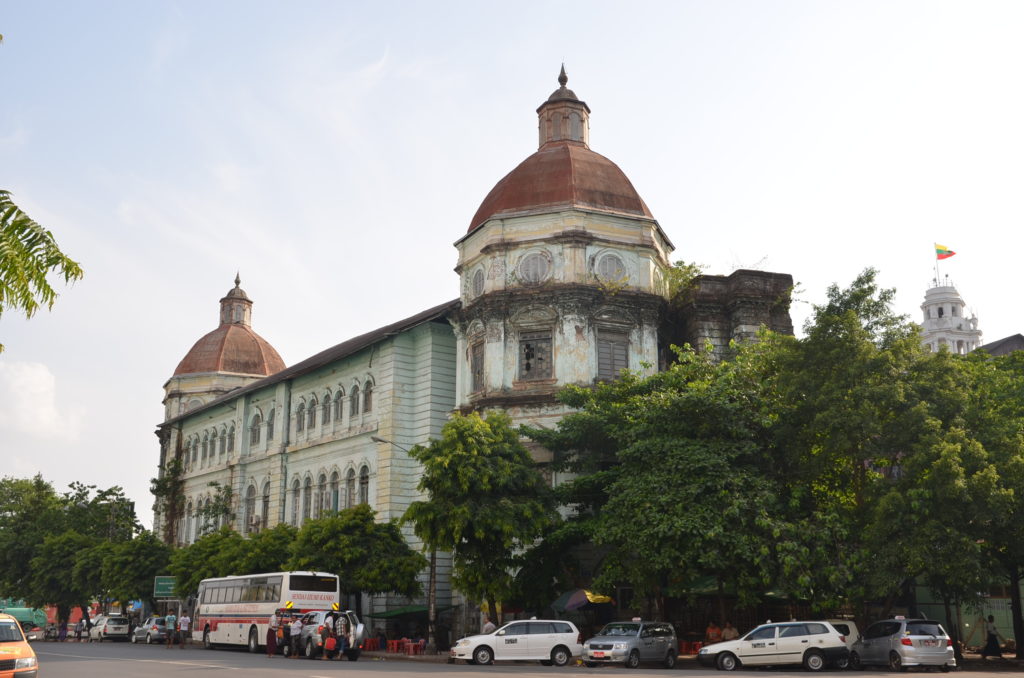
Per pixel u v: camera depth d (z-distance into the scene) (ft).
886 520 91.81
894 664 89.35
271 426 205.26
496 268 141.59
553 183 144.56
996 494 88.63
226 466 217.97
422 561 135.44
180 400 268.82
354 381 172.45
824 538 94.12
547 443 120.98
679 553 96.63
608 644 97.66
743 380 110.22
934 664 88.84
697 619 127.34
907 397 96.78
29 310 43.78
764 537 96.43
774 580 96.43
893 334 102.42
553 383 134.92
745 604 97.96
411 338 162.50
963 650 135.74
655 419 106.73
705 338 141.69
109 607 262.47
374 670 86.84
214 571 166.81
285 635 119.96
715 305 143.33
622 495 103.45
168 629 156.04
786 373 103.04
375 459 160.45
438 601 148.56
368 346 165.68
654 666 99.71
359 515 137.39
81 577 217.77
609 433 113.70
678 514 97.66
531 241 140.56
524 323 138.72
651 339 140.26
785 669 93.20
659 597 116.47
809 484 102.83
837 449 96.94
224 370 269.85
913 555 88.22
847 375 97.55
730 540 95.35
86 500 271.49
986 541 98.02
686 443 103.09
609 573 104.78
